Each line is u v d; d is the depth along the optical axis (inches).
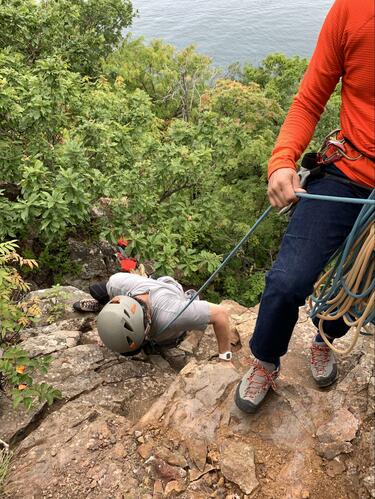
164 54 940.6
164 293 126.9
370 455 90.4
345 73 75.9
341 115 79.3
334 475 89.5
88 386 122.5
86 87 418.3
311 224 79.5
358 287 80.3
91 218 330.6
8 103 280.1
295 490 87.5
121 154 339.6
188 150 340.8
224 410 102.4
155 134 411.5
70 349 135.2
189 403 104.0
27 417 111.0
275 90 871.7
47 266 305.1
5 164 286.0
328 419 99.0
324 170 81.6
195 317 122.5
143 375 129.5
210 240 514.6
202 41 4697.3
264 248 548.1
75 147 278.4
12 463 96.7
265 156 526.6
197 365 115.0
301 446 94.7
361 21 69.3
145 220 325.1
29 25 438.3
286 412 100.3
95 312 167.8
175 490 89.0
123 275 135.7
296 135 80.9
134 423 109.7
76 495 89.3
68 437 101.4
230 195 532.4
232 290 486.3
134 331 119.4
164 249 299.1
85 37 730.8
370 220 75.2
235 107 601.9
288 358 125.5
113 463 94.2
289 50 4500.5
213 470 92.0
